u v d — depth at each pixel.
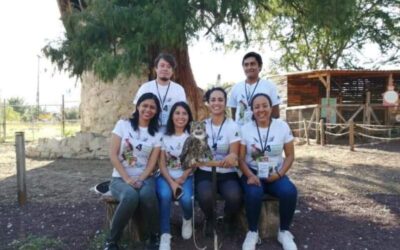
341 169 9.70
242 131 4.68
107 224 4.64
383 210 5.88
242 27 9.53
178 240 4.64
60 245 4.61
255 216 4.40
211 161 4.40
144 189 4.26
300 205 6.09
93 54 7.25
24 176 6.31
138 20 6.99
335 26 9.59
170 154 4.57
